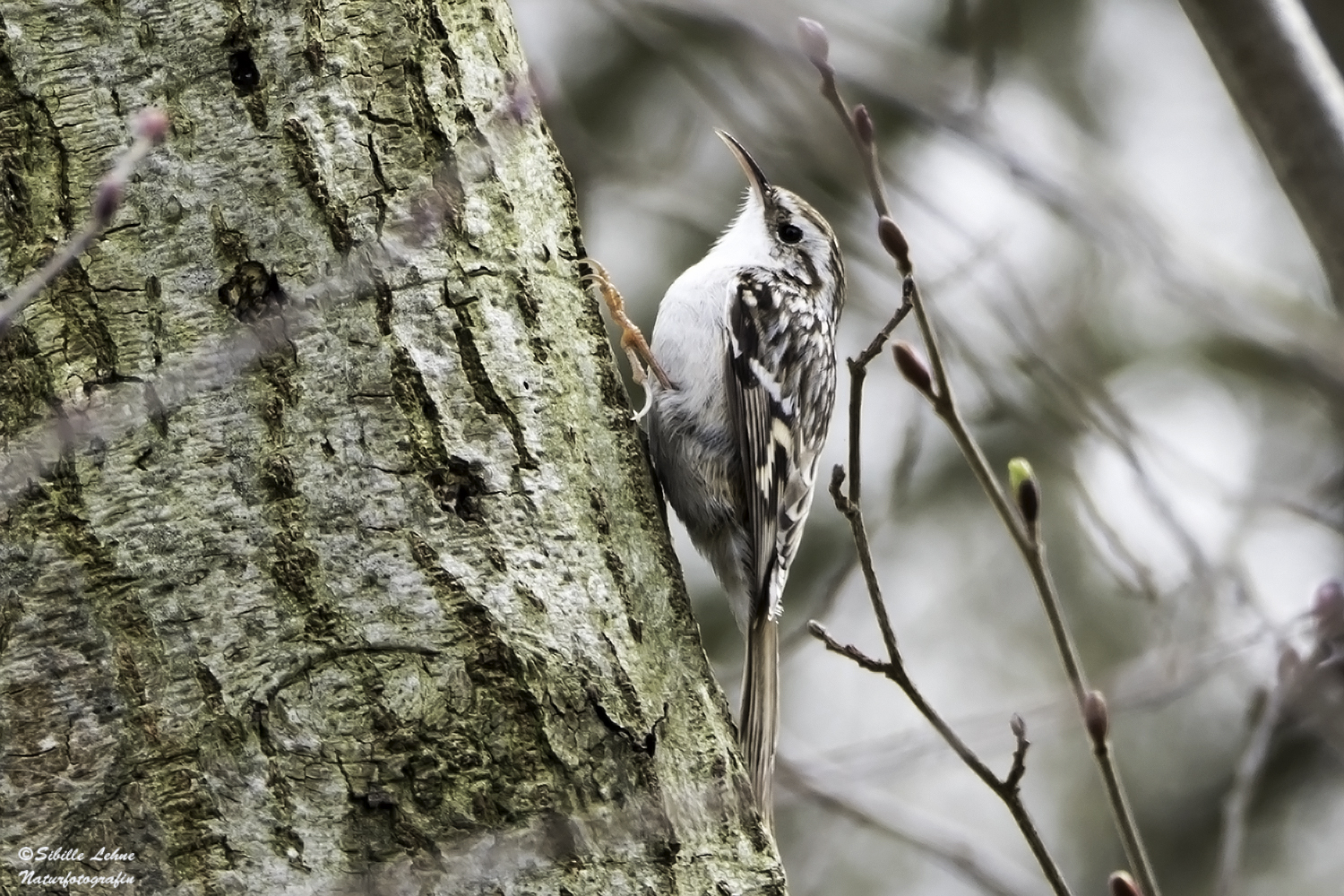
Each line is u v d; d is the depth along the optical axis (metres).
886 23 13.40
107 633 4.46
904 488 8.36
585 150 10.84
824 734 12.82
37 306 4.59
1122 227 10.09
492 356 4.93
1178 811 13.23
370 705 4.50
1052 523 13.31
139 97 4.73
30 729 4.41
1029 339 9.52
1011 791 5.00
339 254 4.76
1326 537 10.73
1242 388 13.55
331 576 4.57
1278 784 13.23
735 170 12.84
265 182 4.75
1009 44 11.71
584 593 4.89
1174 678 7.75
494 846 4.50
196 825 4.39
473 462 4.79
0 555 4.47
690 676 5.23
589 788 4.70
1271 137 6.54
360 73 4.91
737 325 7.66
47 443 4.40
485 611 4.65
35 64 4.70
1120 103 14.03
